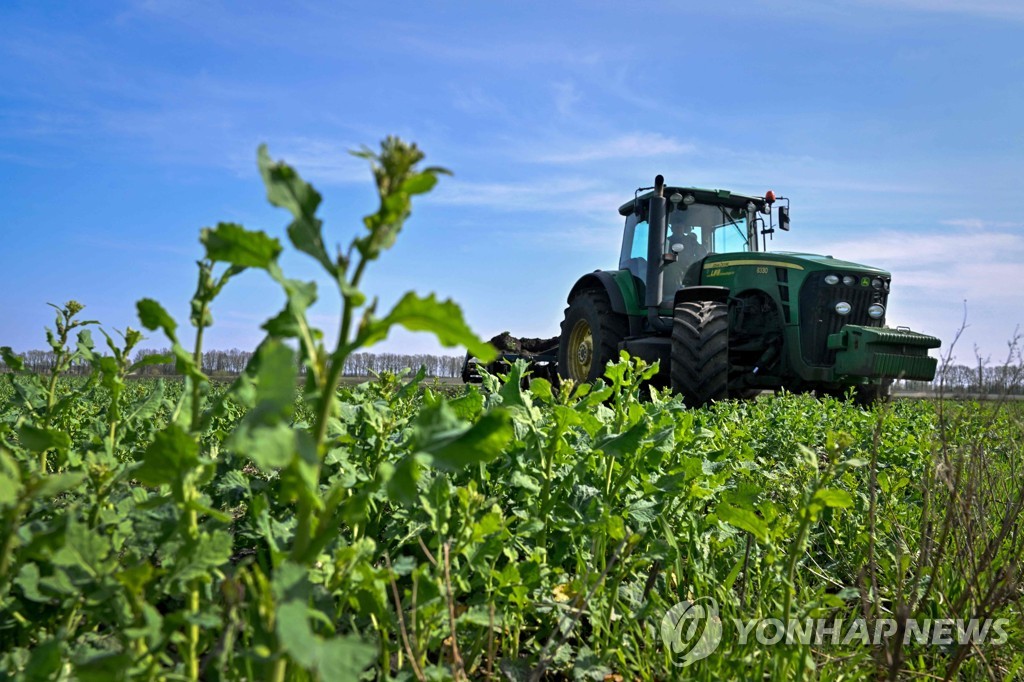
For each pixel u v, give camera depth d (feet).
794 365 27.27
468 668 6.02
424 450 3.68
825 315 27.04
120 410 6.41
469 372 45.16
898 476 13.43
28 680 3.48
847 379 27.20
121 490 6.28
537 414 7.70
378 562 7.19
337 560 4.94
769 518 7.45
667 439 8.23
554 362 40.60
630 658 6.56
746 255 29.53
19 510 3.86
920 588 8.58
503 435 3.59
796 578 8.07
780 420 17.84
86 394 11.37
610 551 8.08
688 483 8.93
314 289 3.61
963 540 8.79
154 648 3.77
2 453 3.76
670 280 31.32
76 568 4.10
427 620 5.44
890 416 17.92
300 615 3.00
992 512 9.97
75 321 6.96
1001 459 12.19
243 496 7.17
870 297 27.53
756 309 29.22
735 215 32.76
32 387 7.07
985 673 7.20
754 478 11.82
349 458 7.18
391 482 3.59
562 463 7.72
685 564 8.42
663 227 30.17
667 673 6.42
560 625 6.51
